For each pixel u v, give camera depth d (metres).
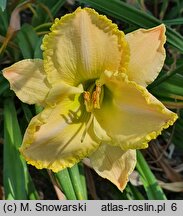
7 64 0.53
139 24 0.45
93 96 0.37
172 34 0.45
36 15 0.51
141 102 0.35
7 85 0.46
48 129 0.36
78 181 0.43
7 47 0.50
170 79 0.47
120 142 0.37
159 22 0.45
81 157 0.38
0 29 0.50
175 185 0.51
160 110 0.34
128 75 0.36
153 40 0.36
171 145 0.55
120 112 0.37
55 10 0.52
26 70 0.35
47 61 0.34
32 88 0.36
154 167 0.55
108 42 0.34
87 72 0.36
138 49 0.36
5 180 0.43
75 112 0.37
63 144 0.37
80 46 0.34
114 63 0.35
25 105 0.48
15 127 0.45
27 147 0.35
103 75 0.36
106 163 0.39
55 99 0.35
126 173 0.39
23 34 0.47
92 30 0.34
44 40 0.34
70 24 0.33
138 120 0.36
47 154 0.37
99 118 0.38
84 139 0.38
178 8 0.57
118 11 0.45
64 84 0.35
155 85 0.46
